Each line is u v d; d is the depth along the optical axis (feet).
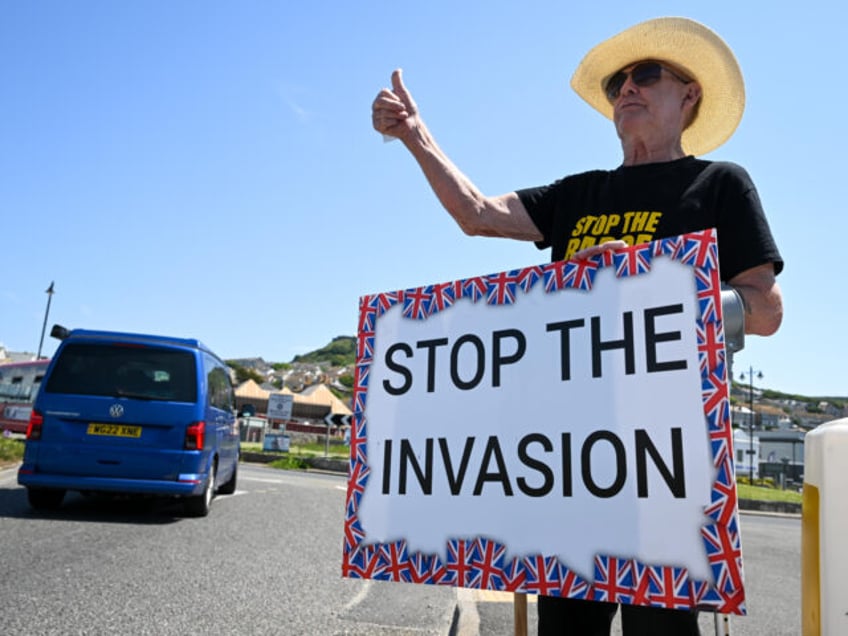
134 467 20.33
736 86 6.58
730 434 4.11
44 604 10.62
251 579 13.19
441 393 5.32
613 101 7.07
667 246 4.65
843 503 3.20
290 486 34.71
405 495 5.23
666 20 6.48
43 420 20.21
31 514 19.61
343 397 536.01
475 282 5.42
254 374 456.86
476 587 4.76
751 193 5.73
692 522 4.09
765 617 13.30
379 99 6.79
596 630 5.63
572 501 4.54
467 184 6.77
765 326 5.42
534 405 4.89
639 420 4.44
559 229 6.63
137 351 21.26
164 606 10.95
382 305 5.81
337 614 11.14
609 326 4.74
